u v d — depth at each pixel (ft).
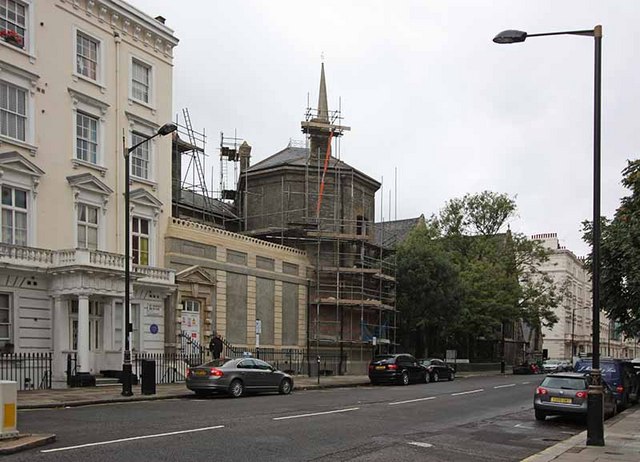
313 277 136.15
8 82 78.23
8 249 74.90
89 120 90.17
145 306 93.45
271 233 137.69
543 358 287.28
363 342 138.41
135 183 96.48
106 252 82.74
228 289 112.06
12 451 33.04
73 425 44.37
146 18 98.99
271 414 55.06
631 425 58.18
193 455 34.32
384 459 36.83
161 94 103.04
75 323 83.66
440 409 68.13
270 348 121.70
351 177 144.25
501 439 48.60
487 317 177.37
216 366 74.23
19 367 75.36
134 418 49.24
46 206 81.82
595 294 44.62
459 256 186.91
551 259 322.75
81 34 89.56
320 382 105.70
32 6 81.71
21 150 79.10
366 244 145.69
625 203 91.86
